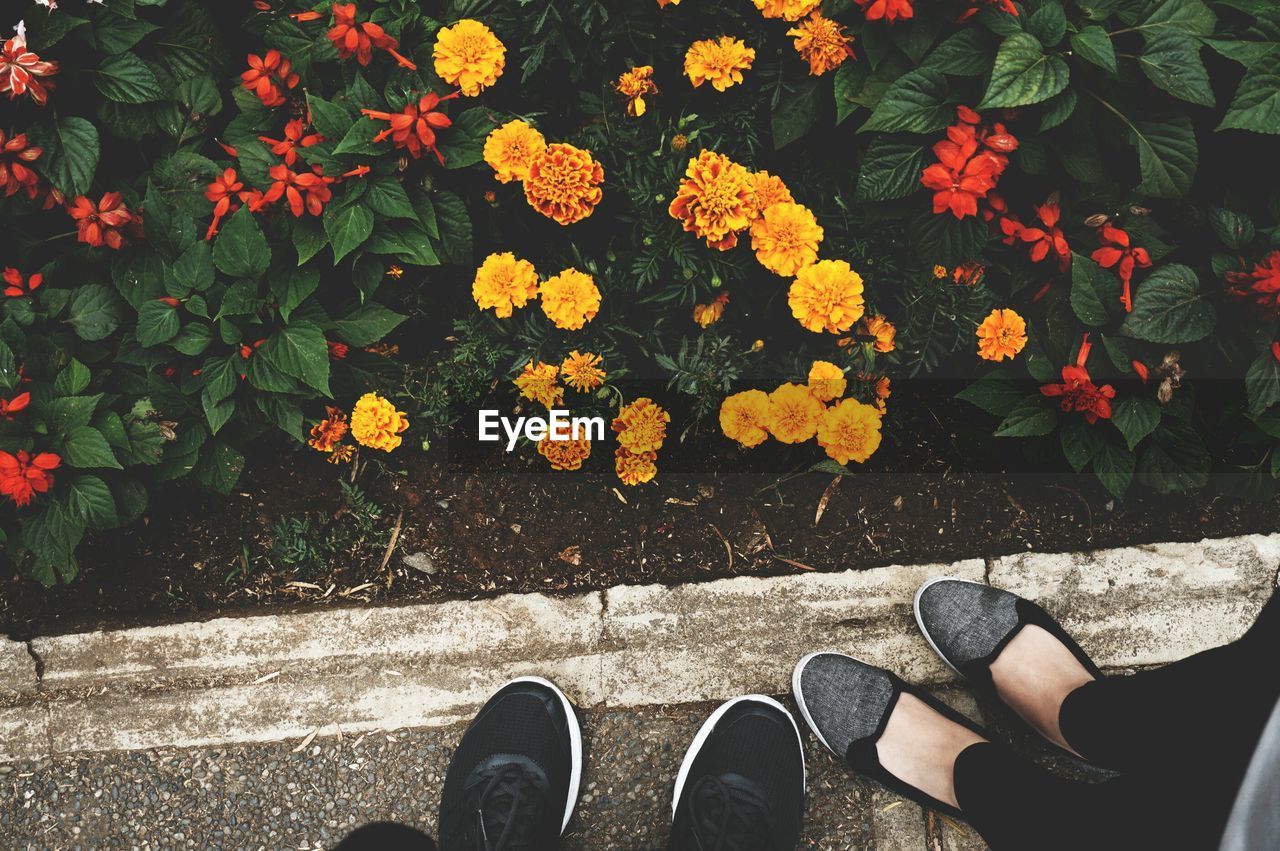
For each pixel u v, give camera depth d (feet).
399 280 3.08
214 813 3.12
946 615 3.15
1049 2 2.59
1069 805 2.50
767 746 3.10
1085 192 2.83
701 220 2.66
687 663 3.20
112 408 2.93
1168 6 2.64
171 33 2.90
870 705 3.10
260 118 2.89
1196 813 2.18
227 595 3.19
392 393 3.11
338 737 3.15
